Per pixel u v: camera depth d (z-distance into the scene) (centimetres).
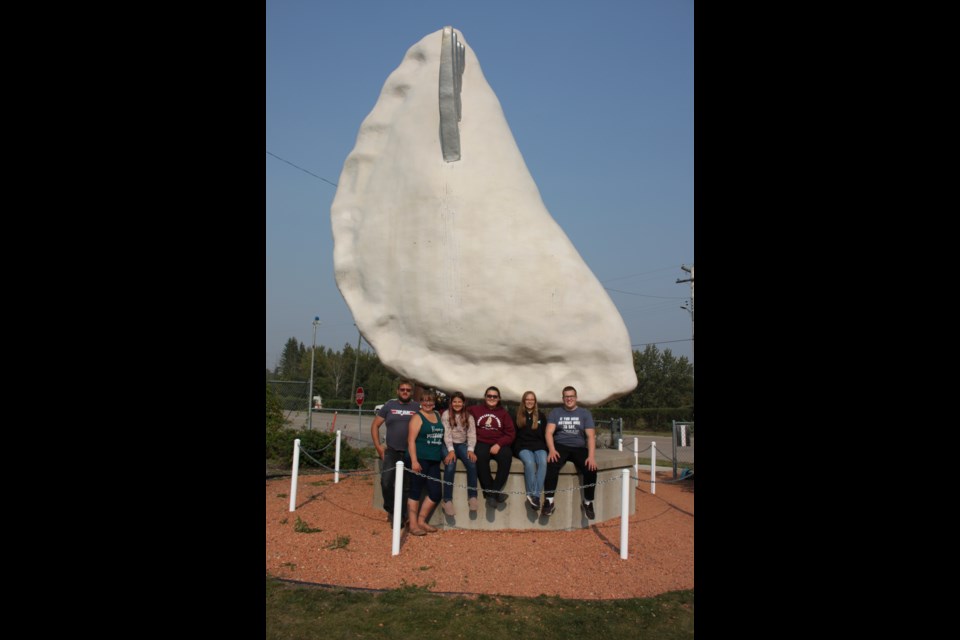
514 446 768
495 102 874
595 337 799
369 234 880
